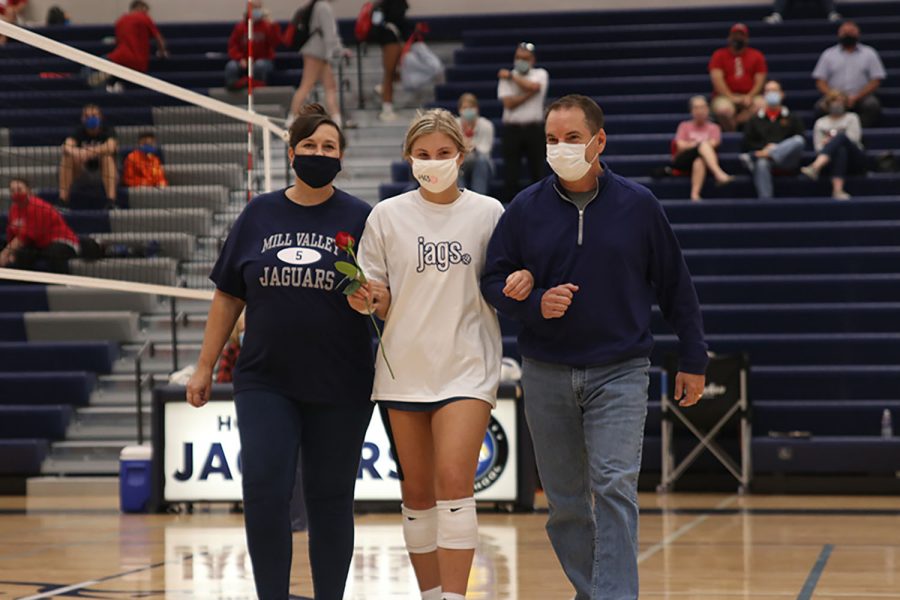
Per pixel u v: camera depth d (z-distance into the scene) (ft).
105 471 83.71
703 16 130.00
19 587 41.29
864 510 68.23
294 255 30.86
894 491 78.13
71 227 95.25
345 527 31.63
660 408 82.74
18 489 82.48
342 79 120.67
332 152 31.09
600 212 30.53
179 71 125.49
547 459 31.42
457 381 30.60
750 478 78.07
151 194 97.45
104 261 87.15
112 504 74.64
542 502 70.69
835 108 104.42
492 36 127.34
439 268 30.83
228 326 32.17
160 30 135.23
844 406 82.48
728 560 47.67
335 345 30.89
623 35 126.52
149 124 111.34
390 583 42.09
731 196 103.04
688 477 80.28
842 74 113.50
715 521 62.28
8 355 90.17
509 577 43.50
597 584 29.30
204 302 95.55
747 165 102.89
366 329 31.78
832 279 91.66
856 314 89.15
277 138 109.40
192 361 91.30
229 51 121.19
